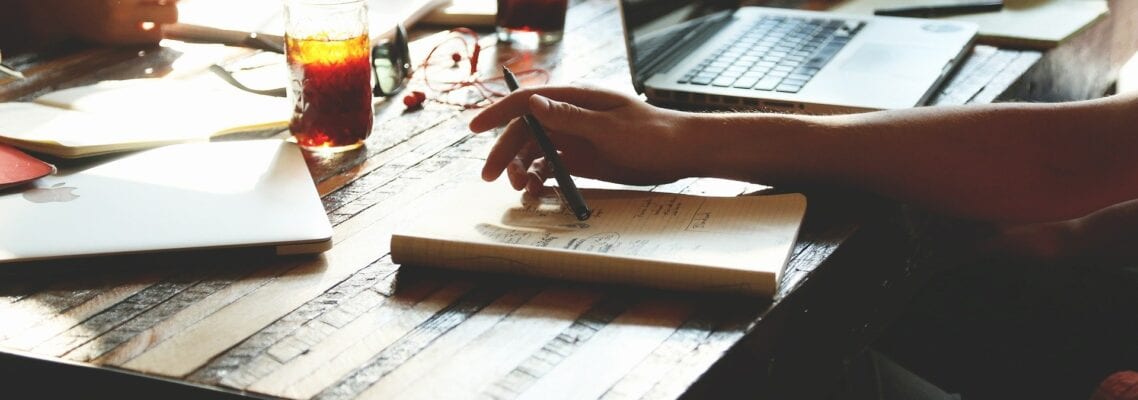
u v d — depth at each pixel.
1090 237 1.18
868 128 0.95
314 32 1.01
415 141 1.09
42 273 0.79
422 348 0.69
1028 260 1.20
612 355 0.69
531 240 0.80
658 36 1.29
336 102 1.03
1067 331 1.33
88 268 0.79
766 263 0.76
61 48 1.37
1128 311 1.32
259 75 1.26
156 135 1.02
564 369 0.67
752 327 0.72
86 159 0.99
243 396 0.64
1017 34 1.46
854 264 0.90
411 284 0.79
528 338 0.71
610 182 0.95
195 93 1.16
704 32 1.44
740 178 0.94
